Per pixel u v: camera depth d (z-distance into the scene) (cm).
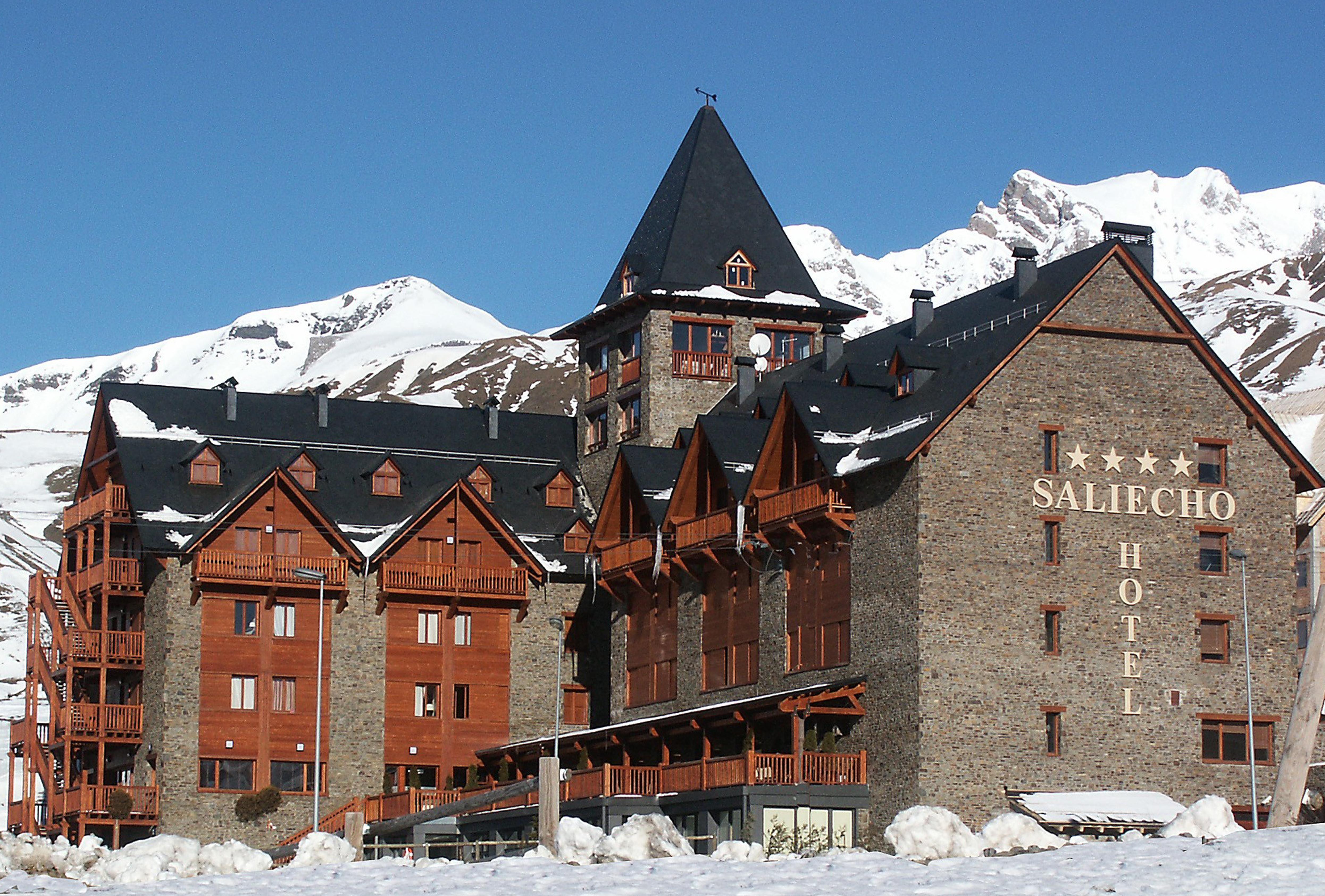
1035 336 6100
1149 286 6241
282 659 7556
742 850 4250
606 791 6412
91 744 7725
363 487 7994
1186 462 6231
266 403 8181
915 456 5909
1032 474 6034
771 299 8156
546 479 8250
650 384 7981
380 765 7625
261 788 7456
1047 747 5916
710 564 6919
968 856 4150
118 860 4469
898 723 5894
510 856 4606
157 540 7469
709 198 8338
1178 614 6131
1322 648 4381
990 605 5922
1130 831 4991
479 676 7806
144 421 7906
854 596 6156
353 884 4034
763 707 6053
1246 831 4072
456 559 7856
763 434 6875
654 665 7275
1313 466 9256
